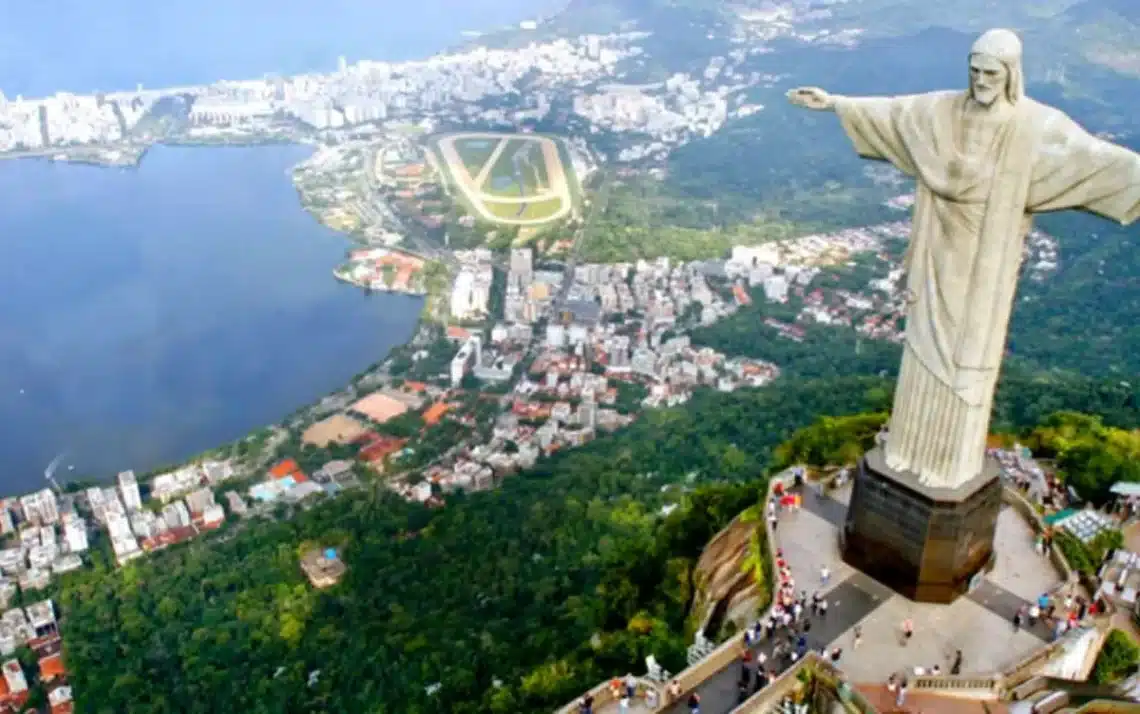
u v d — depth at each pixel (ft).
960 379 226.79
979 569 246.88
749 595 265.13
